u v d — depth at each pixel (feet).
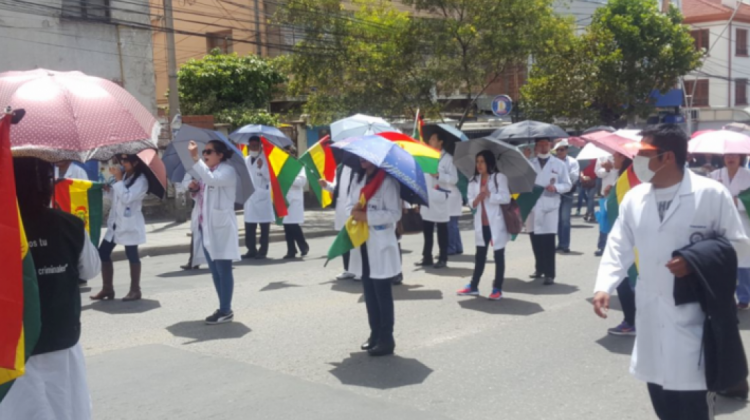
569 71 92.48
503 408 18.95
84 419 13.35
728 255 13.16
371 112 71.67
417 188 22.25
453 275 36.81
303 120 77.66
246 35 94.68
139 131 13.14
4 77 13.29
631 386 20.61
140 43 65.31
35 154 12.23
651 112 102.12
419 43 70.33
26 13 58.34
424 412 18.62
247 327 26.96
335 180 39.27
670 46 100.07
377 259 22.80
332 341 25.09
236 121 74.08
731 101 144.77
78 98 12.76
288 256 44.37
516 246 46.70
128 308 30.30
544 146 34.19
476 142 30.63
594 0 126.52
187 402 19.35
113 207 31.37
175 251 50.42
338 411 18.66
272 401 19.40
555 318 28.07
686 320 13.35
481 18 69.51
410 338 25.43
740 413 18.56
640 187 14.47
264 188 43.86
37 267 12.62
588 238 51.03
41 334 12.51
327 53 71.82
